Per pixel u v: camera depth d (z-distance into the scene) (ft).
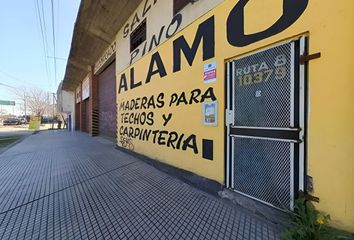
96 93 39.17
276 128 7.59
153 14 16.20
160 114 15.15
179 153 13.01
